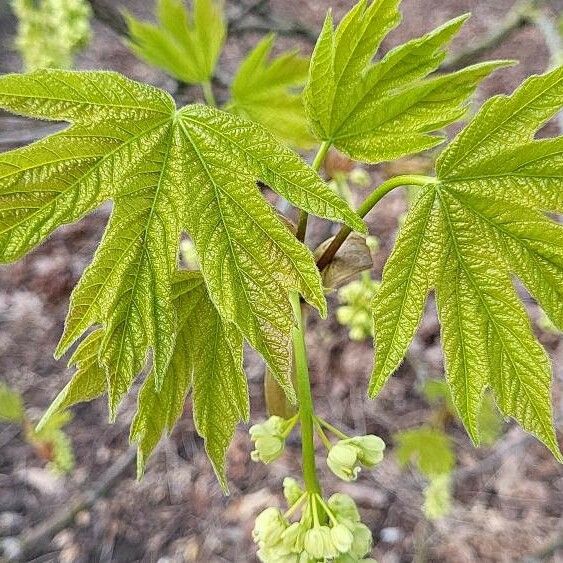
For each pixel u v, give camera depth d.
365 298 0.29
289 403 0.17
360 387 0.58
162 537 0.53
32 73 0.11
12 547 0.51
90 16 0.35
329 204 0.12
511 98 0.13
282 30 0.38
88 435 0.58
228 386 0.15
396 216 0.62
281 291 0.12
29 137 0.37
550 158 0.13
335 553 0.13
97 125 0.12
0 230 0.11
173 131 0.12
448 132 0.40
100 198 0.12
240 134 0.12
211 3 0.22
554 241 0.13
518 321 0.13
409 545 0.51
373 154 0.14
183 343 0.15
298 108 0.21
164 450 0.58
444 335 0.14
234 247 0.12
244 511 0.54
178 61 0.23
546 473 0.53
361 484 0.54
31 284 0.67
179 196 0.12
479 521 0.51
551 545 0.39
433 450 0.33
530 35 0.80
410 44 0.13
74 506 0.40
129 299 0.12
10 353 0.63
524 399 0.14
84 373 0.14
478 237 0.13
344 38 0.13
